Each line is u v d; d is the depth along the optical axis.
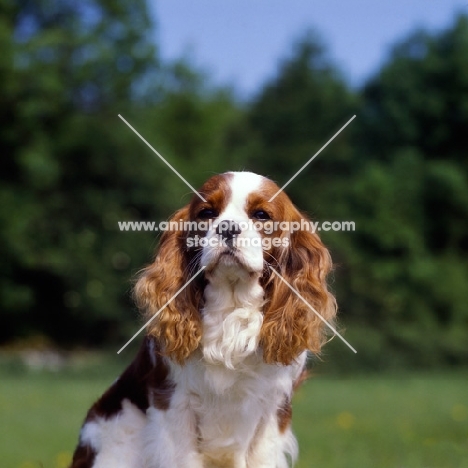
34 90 27.61
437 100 35.53
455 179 33.88
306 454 8.99
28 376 21.02
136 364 5.84
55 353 27.89
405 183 33.31
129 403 5.82
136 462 5.72
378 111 37.69
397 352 24.50
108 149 28.53
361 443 9.80
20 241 26.78
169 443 5.45
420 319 29.34
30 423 11.78
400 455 8.96
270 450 5.52
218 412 5.42
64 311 28.66
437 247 34.53
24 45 28.08
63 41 28.66
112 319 28.08
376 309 27.34
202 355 5.38
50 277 28.25
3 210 26.84
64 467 8.23
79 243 27.75
